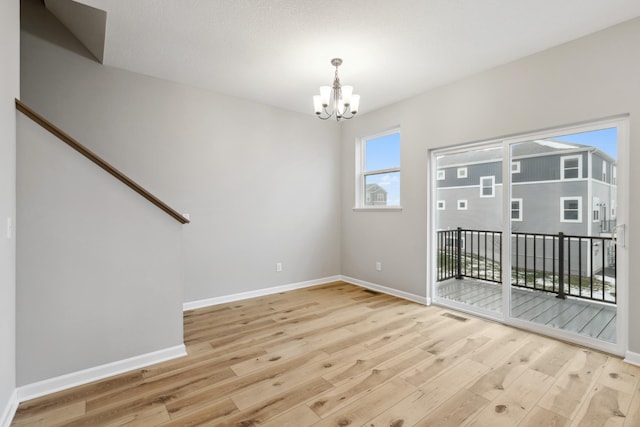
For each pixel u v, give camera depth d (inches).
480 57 110.5
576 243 102.1
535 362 88.8
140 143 126.3
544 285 109.8
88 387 76.8
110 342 82.5
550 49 103.7
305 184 175.5
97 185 80.4
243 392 74.9
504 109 115.0
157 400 71.8
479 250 129.4
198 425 63.6
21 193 71.0
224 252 147.6
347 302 147.0
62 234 76.0
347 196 186.4
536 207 111.4
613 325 94.7
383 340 104.3
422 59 112.6
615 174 93.2
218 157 145.4
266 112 160.6
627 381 78.6
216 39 100.0
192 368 86.3
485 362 89.0
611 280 94.8
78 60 114.3
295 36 98.2
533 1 80.6
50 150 74.5
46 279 74.1
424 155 142.8
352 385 77.8
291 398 72.5
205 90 141.6
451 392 74.7
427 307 139.7
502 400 71.4
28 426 63.1
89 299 79.6
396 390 75.5
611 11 84.4
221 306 141.7
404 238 152.6
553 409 68.2
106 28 93.7
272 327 116.2
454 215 138.2
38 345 73.2
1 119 60.2
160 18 88.7
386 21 90.0
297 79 130.8
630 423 63.4
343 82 132.1
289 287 169.6
